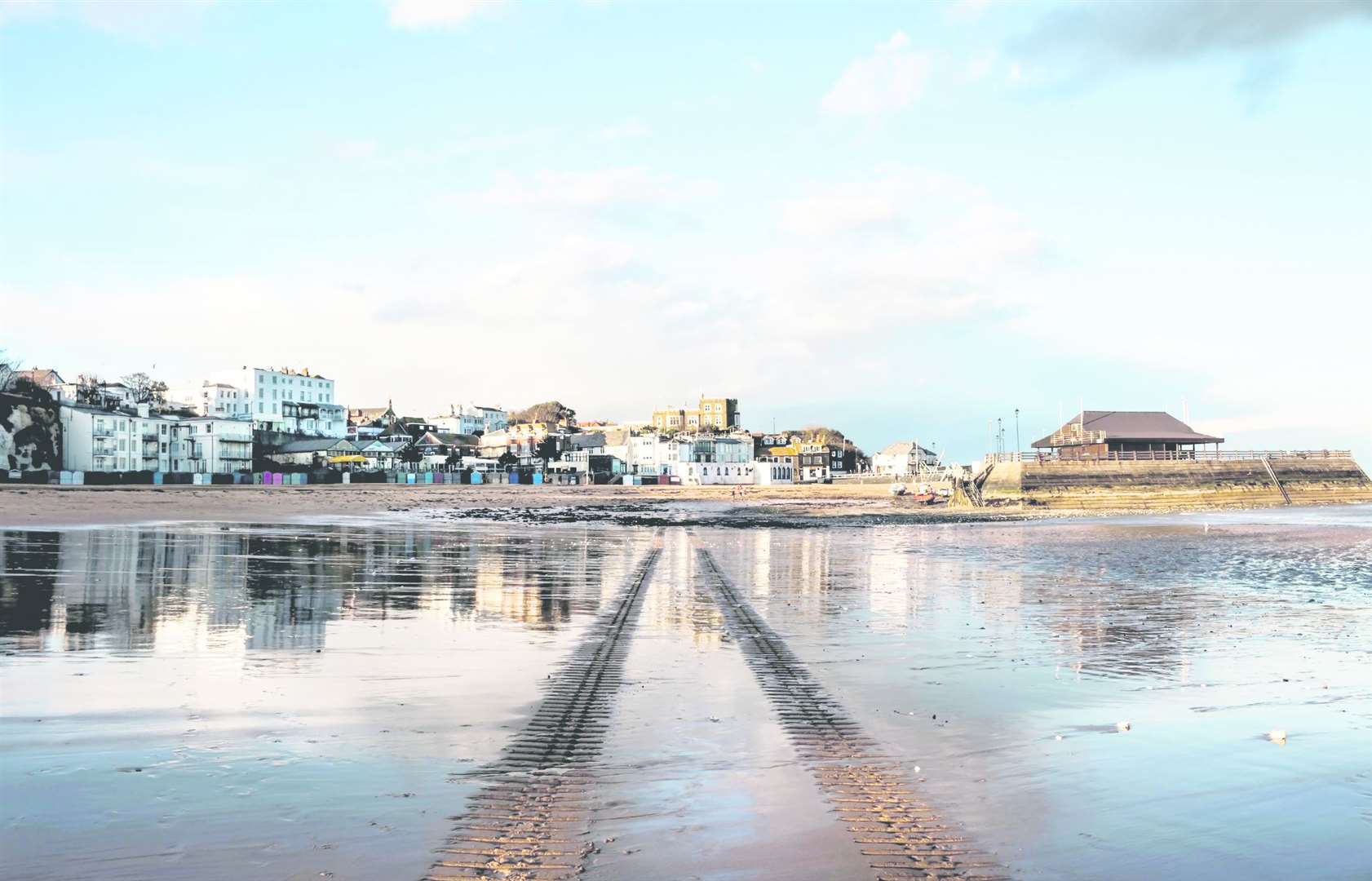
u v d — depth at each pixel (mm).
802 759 11172
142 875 7637
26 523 59281
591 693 14586
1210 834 8984
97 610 22391
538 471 161500
